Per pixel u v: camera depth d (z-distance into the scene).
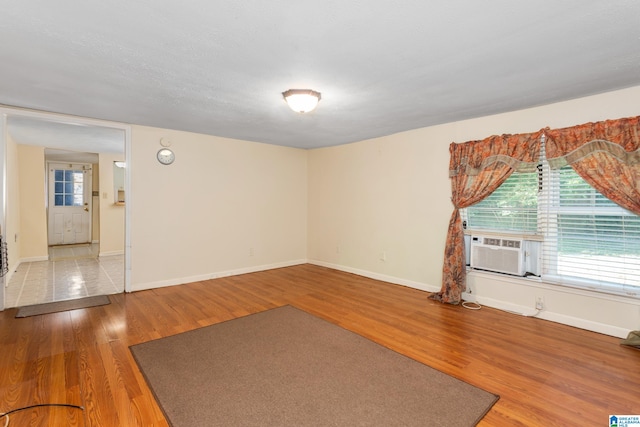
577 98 2.94
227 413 1.78
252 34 1.84
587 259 2.96
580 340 2.72
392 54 2.08
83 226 7.92
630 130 2.64
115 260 6.14
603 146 2.76
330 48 2.00
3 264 3.38
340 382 2.09
